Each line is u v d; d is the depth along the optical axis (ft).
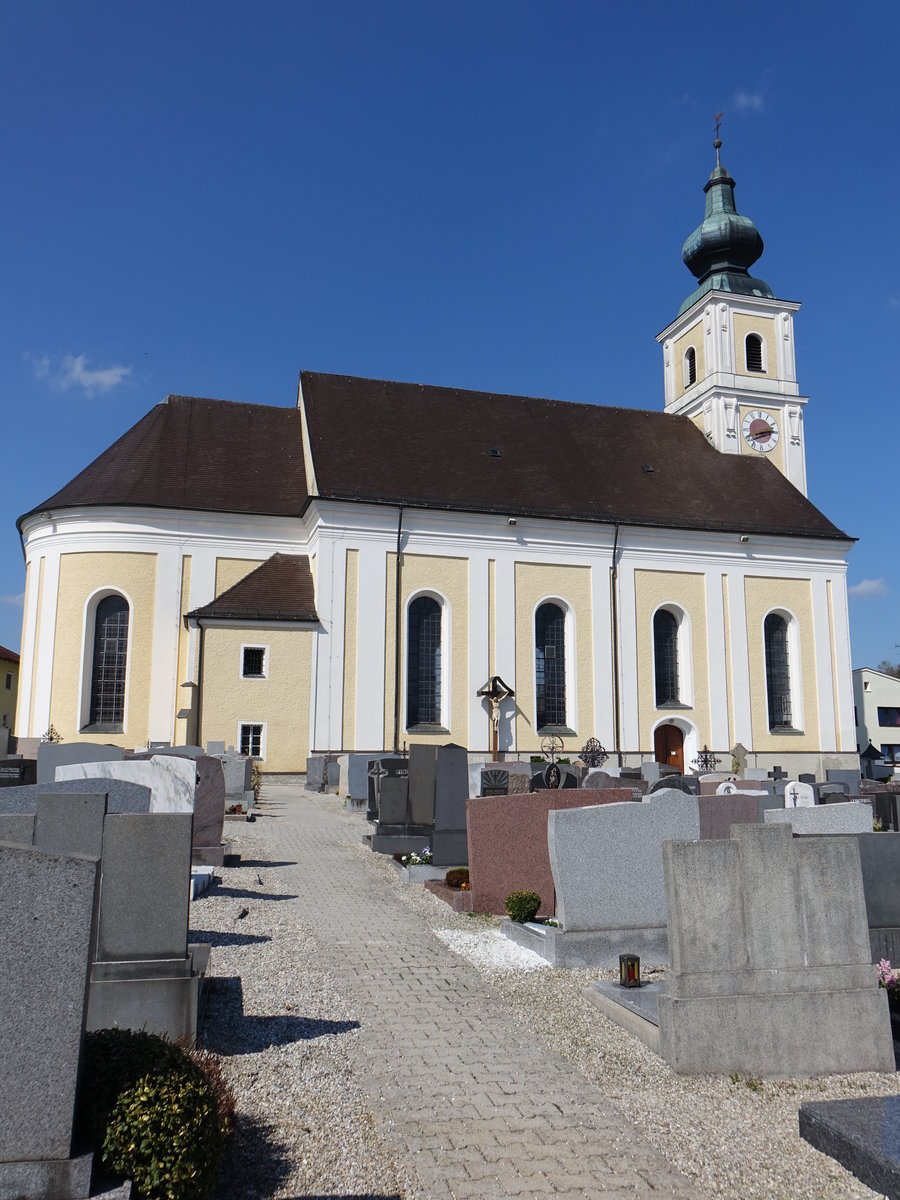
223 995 29.40
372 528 122.72
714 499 145.48
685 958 25.68
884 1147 19.35
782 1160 20.35
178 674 121.90
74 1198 14.94
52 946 15.39
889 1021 26.23
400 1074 24.34
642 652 133.18
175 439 135.64
